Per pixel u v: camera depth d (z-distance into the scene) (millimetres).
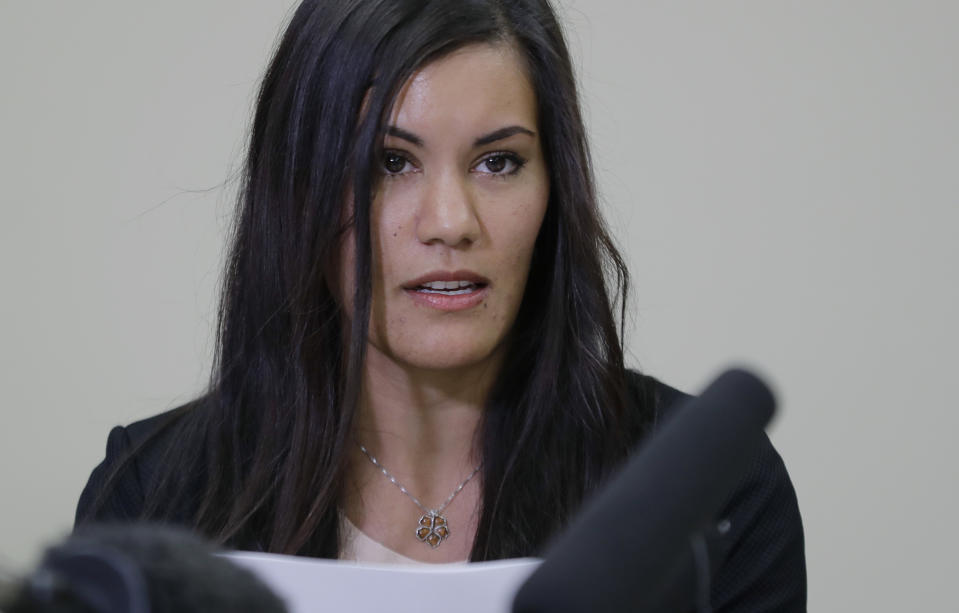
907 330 5914
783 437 6016
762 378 1489
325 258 3025
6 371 6215
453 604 2055
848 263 5902
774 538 3270
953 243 5855
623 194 5941
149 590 883
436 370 3121
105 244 6125
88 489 3518
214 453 3289
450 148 2824
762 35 5828
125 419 6207
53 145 6074
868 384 5953
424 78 2783
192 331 6133
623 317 3449
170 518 3287
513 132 2869
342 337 3141
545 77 2945
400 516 3250
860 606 6059
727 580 3230
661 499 1188
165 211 6074
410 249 2881
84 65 6016
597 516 1146
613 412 3271
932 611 6027
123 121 6039
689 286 5969
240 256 3320
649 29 5871
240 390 3299
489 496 3211
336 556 3170
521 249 2967
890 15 5770
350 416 3002
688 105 5891
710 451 1300
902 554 6016
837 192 5871
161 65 6000
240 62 5980
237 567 984
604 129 5934
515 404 3283
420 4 2816
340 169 2908
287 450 3203
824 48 5809
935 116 5801
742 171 5898
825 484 6016
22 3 5996
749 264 5938
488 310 2965
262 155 3137
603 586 1055
